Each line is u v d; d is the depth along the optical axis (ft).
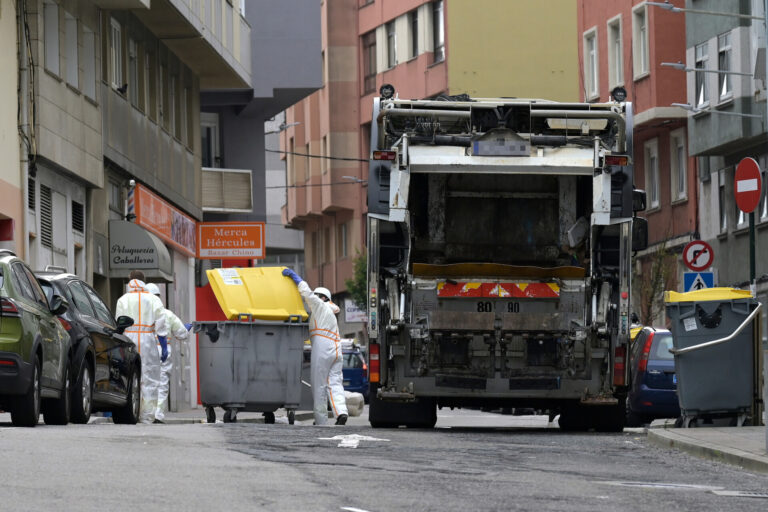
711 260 196.03
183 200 292.20
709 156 374.02
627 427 195.21
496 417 248.93
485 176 144.15
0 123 195.00
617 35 416.26
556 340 134.10
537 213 145.38
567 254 144.97
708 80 361.10
